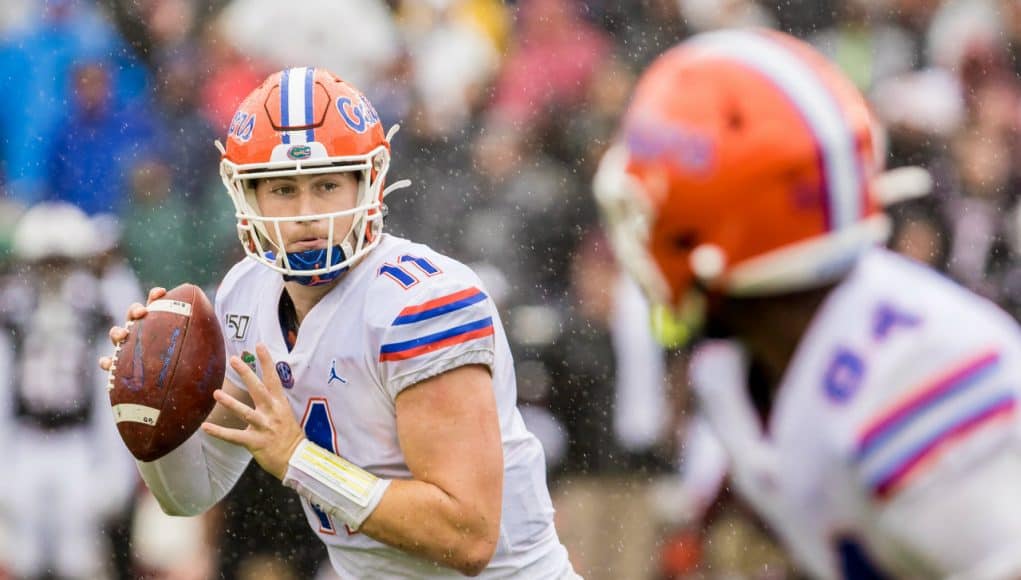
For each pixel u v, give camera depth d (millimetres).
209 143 25953
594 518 20797
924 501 6461
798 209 6684
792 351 6852
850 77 28047
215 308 11289
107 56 26766
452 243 24078
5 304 22109
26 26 27000
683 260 6895
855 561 6840
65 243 22297
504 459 10805
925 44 28203
